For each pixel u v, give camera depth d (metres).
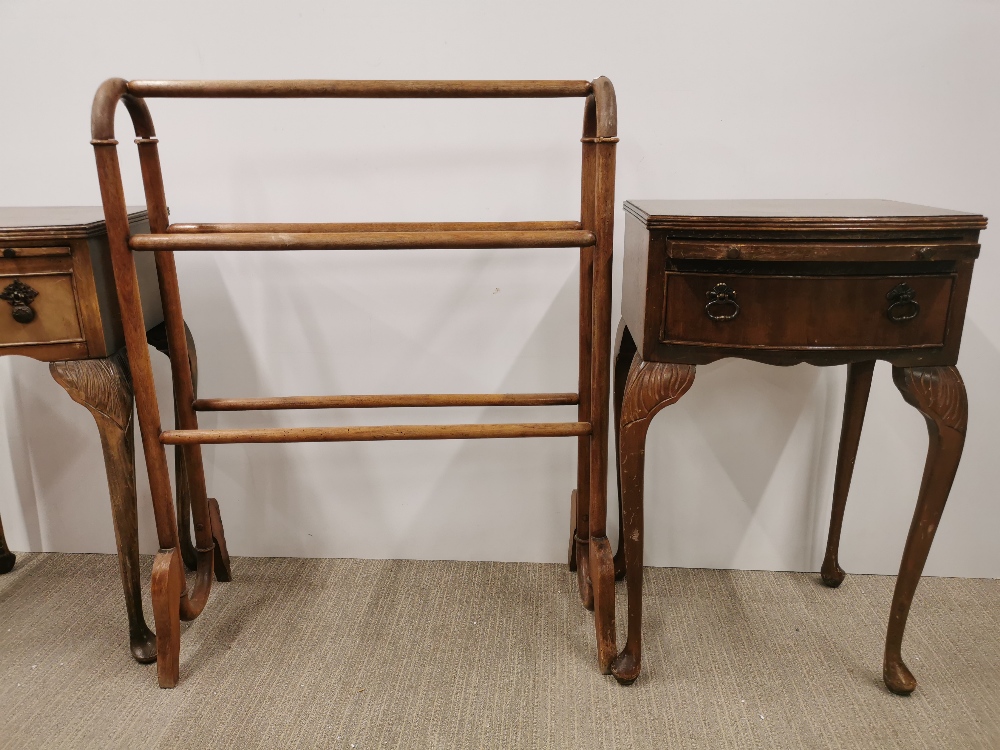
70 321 1.17
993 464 1.53
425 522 1.67
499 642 1.39
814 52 1.36
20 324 1.16
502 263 1.50
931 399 1.08
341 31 1.39
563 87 1.16
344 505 1.66
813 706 1.22
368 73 1.41
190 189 1.48
